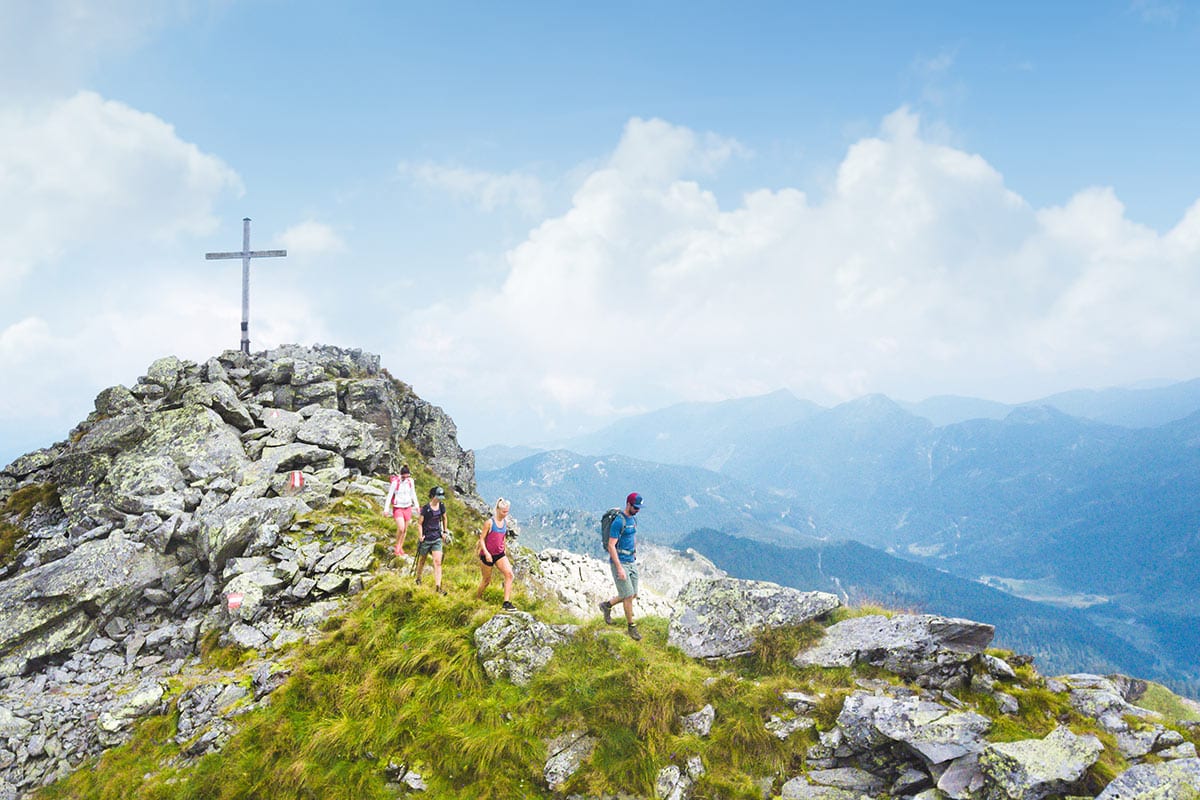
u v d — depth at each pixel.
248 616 18.27
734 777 12.34
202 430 28.36
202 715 14.88
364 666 15.55
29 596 18.56
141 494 24.33
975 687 13.12
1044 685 13.06
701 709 13.59
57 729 15.27
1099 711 12.16
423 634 16.39
